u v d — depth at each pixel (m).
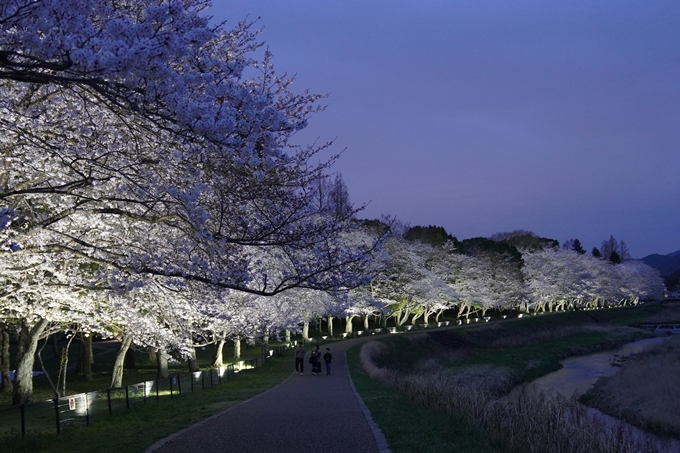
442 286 66.00
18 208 11.91
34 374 35.38
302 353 30.83
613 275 117.81
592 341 59.25
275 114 7.77
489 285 82.62
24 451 11.39
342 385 23.14
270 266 16.14
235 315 25.67
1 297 15.48
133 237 12.72
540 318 82.62
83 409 15.15
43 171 10.67
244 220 10.33
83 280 15.06
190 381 22.83
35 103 9.67
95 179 9.00
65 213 9.60
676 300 148.88
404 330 65.19
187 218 9.84
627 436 12.59
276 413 14.62
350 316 58.66
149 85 6.32
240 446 10.30
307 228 10.48
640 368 35.38
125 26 6.00
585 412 14.78
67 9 5.80
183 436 11.55
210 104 6.80
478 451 10.02
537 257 99.56
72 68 6.06
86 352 31.59
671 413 23.34
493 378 34.03
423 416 13.47
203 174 9.92
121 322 18.72
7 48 7.15
